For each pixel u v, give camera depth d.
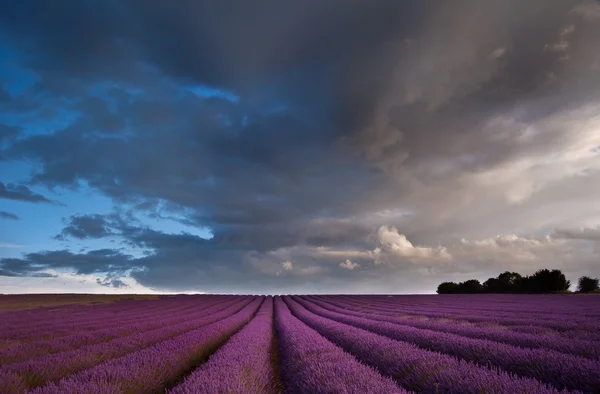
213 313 24.27
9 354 7.72
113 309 30.56
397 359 6.47
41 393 4.25
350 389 4.20
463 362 5.70
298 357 7.06
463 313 19.89
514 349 6.57
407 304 33.59
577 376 4.74
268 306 36.16
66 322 17.28
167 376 6.33
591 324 11.60
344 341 9.42
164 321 16.80
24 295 59.09
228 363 5.95
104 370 5.46
